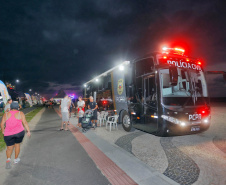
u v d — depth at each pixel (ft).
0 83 26.37
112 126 27.45
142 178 9.59
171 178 9.77
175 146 15.90
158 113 16.08
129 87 21.45
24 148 15.76
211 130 22.56
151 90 17.30
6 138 11.02
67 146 16.34
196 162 12.01
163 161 12.34
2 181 9.52
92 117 24.26
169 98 16.19
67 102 24.48
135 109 20.26
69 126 27.94
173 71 13.97
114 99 25.40
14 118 11.32
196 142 17.06
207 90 18.24
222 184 8.95
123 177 9.79
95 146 16.08
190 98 16.87
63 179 9.74
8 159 11.22
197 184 9.01
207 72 18.93
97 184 9.14
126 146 16.24
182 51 18.31
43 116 46.60
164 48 17.51
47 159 12.92
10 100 24.81
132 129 24.53
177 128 15.88
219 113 40.37
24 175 10.27
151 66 17.34
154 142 17.46
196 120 16.69
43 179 9.75
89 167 11.40
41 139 19.17
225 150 14.48
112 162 12.06
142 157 13.25
